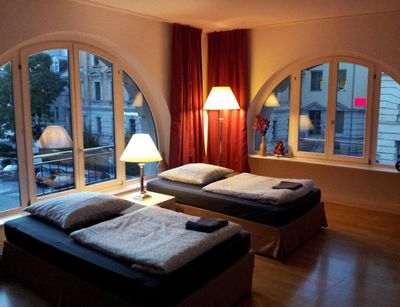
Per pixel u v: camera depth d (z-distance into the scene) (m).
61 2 3.55
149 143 3.80
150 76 4.70
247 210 3.50
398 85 4.52
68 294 2.51
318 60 5.02
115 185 4.58
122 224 2.80
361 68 4.73
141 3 3.81
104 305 2.27
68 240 2.66
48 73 3.74
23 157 3.58
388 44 4.35
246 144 5.46
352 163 4.95
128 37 4.28
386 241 3.78
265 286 2.95
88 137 4.22
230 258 2.61
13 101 3.47
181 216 2.98
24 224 2.99
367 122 4.76
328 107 5.03
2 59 3.33
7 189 3.52
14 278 3.04
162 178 4.50
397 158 4.66
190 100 5.12
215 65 5.48
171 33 4.88
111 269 2.24
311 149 5.30
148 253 2.28
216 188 3.87
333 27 4.65
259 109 5.62
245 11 4.21
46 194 3.83
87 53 4.09
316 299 2.76
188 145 5.18
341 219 4.40
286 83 5.36
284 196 3.49
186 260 2.28
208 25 5.02
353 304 2.69
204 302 2.37
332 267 3.25
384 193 4.63
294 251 3.56
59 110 3.89
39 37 3.53
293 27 4.93
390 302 2.72
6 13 3.17
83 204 3.03
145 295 2.06
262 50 5.23
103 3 3.80
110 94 4.44
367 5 3.96
